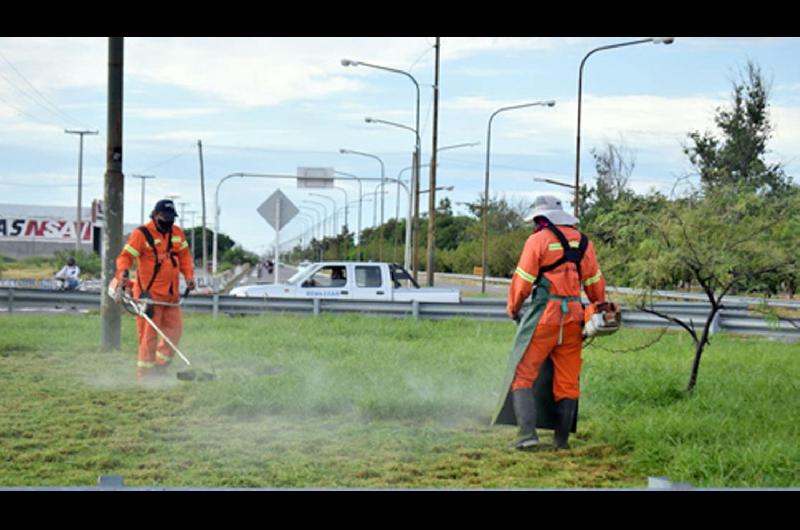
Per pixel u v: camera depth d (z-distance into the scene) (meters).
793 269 11.48
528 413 8.69
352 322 21.83
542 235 8.87
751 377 13.06
